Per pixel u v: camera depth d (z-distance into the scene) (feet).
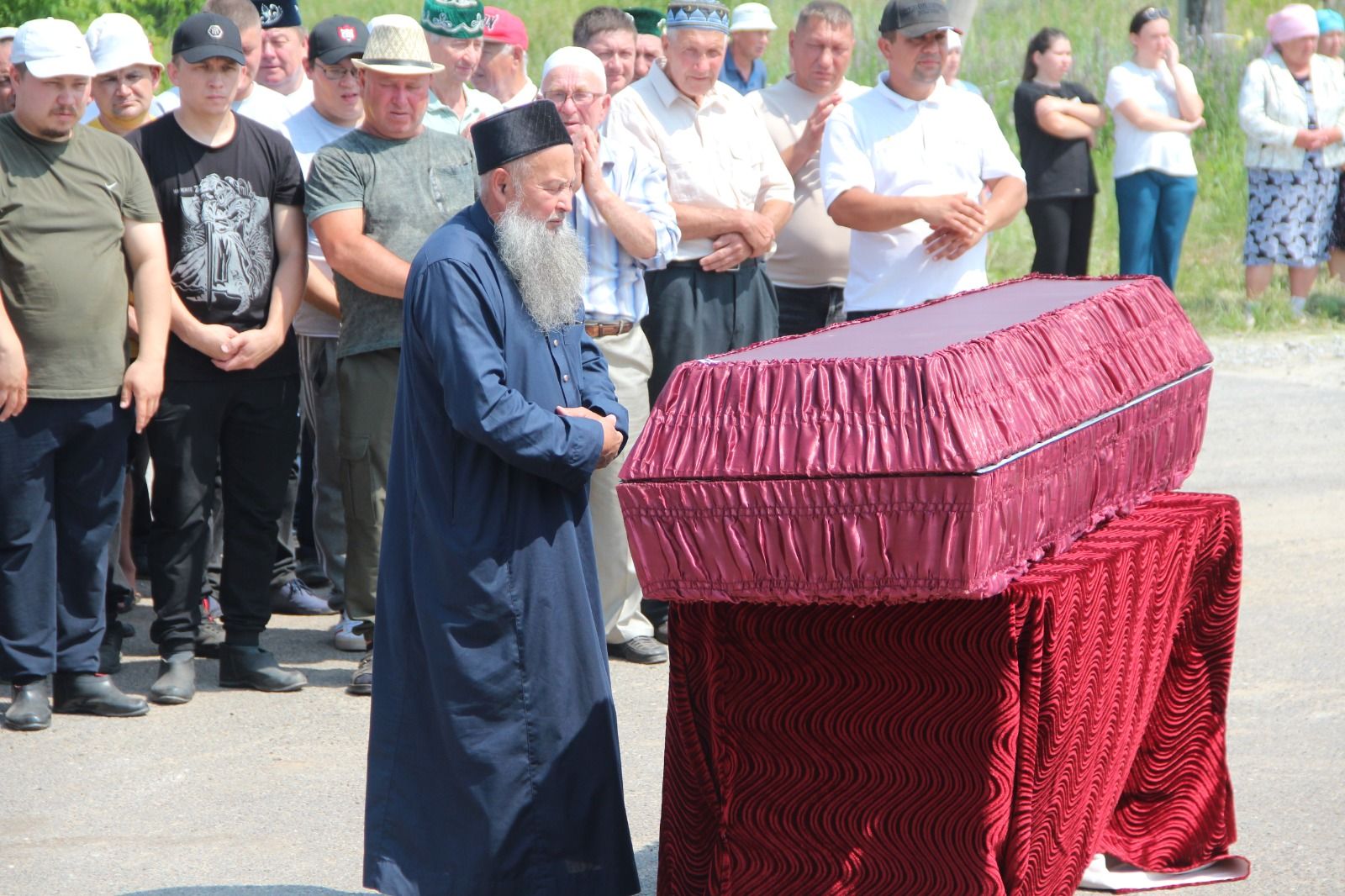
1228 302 67.92
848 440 15.57
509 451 17.97
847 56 37.42
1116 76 60.34
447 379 18.11
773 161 33.37
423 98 28.50
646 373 29.76
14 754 25.77
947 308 21.29
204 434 28.12
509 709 18.37
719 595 16.12
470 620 18.28
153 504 28.45
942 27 31.45
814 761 17.30
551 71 28.66
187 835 22.66
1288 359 59.62
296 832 22.72
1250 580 34.73
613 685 28.96
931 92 32.40
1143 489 20.21
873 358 15.87
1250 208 65.16
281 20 39.11
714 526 15.94
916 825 17.16
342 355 28.60
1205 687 21.44
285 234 28.89
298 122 35.01
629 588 30.30
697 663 17.57
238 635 29.07
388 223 28.22
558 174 18.81
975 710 16.63
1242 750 25.29
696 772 17.79
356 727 27.09
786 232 36.58
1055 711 16.80
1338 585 34.12
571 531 18.76
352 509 28.63
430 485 18.53
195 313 28.09
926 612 16.58
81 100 26.04
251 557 28.96
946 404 15.40
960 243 31.45
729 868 17.76
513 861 18.34
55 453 26.58
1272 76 63.67
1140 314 20.54
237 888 20.89
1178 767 21.35
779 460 15.70
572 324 19.62
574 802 18.62
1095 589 17.34
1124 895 20.58
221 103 27.99
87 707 27.53
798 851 17.54
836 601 15.85
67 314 26.08
